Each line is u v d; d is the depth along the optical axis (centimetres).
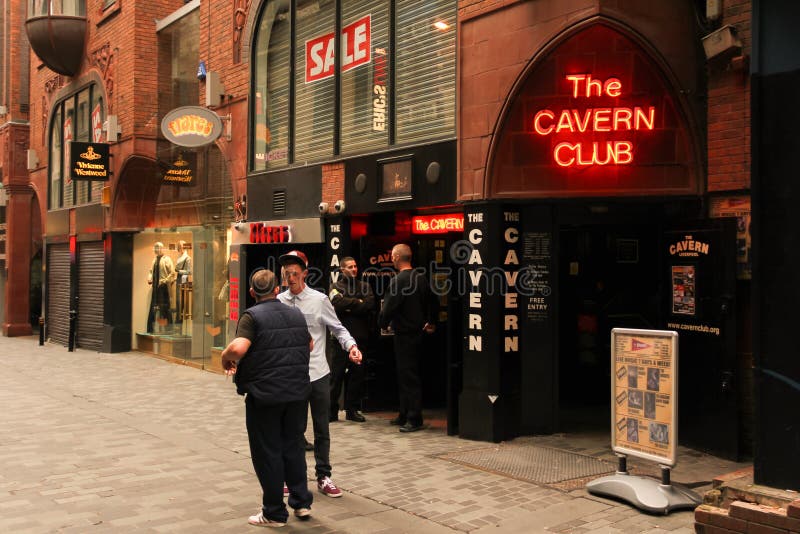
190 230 1405
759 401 432
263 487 475
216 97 1215
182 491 555
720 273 628
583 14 664
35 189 2041
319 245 1005
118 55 1544
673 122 672
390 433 770
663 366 502
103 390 1071
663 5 664
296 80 1065
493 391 717
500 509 506
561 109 692
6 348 1739
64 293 1834
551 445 699
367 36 924
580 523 473
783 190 423
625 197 681
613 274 885
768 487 429
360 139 934
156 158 1495
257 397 462
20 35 2122
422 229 899
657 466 612
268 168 1125
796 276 417
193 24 1378
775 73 428
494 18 726
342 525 479
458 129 758
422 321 789
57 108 1908
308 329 534
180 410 909
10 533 459
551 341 739
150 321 1600
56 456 665
